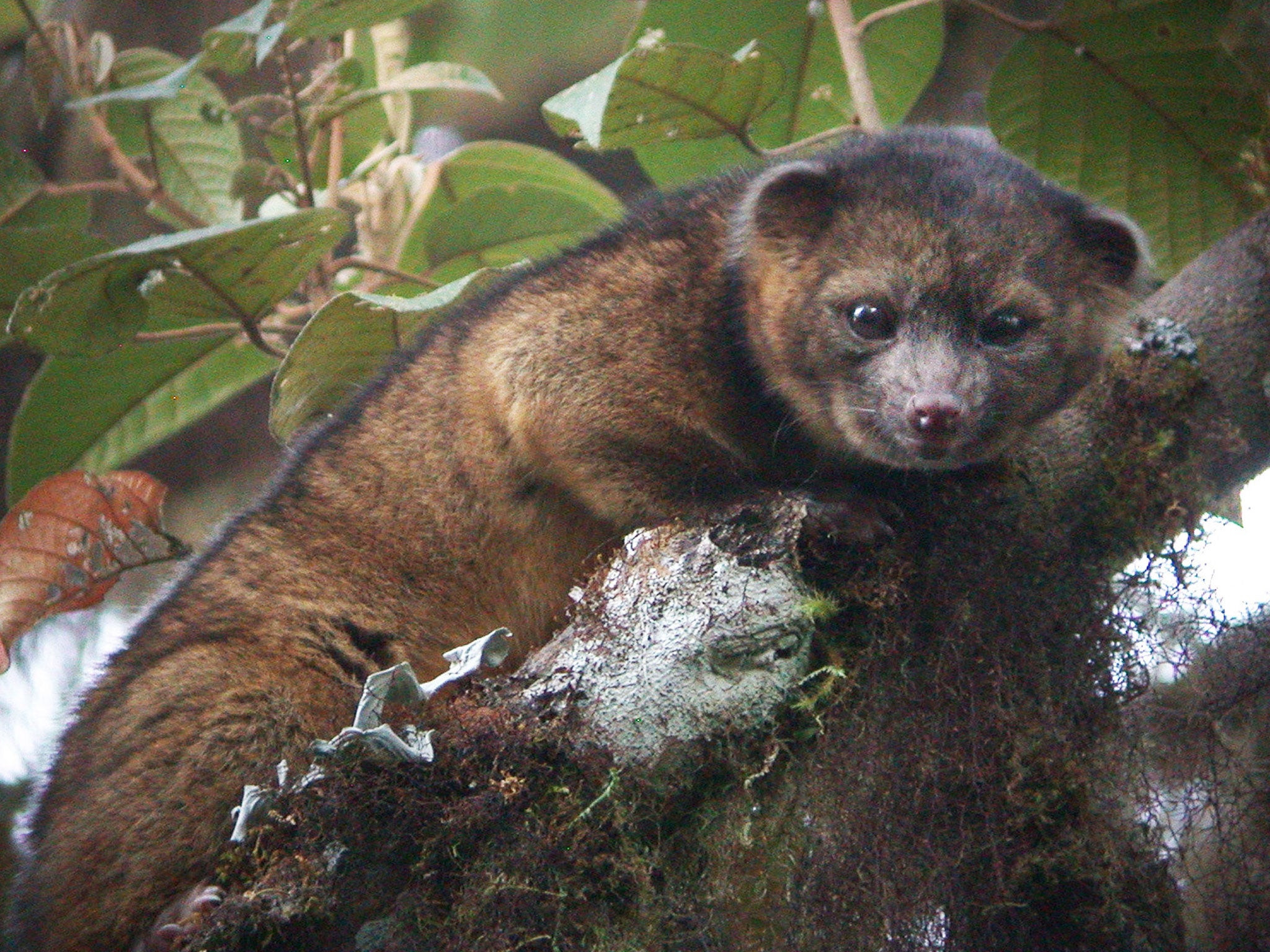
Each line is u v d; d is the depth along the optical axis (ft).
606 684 19.80
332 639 26.61
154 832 24.09
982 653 21.75
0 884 32.58
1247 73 27.58
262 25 28.53
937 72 48.03
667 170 34.76
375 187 35.29
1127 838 21.95
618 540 26.68
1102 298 24.99
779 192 25.25
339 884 19.21
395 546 27.14
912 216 24.30
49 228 28.53
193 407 34.81
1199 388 23.48
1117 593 22.80
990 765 21.17
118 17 44.73
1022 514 23.00
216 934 19.13
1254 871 22.25
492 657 20.04
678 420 25.26
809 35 33.53
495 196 33.53
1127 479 23.27
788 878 20.30
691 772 19.71
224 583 27.25
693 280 25.88
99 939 24.00
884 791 20.72
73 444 33.91
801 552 21.42
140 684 25.89
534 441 25.86
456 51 55.31
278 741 25.30
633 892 19.26
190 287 27.27
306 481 28.04
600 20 55.26
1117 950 21.39
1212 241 30.81
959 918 21.03
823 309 24.75
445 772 19.47
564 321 25.98
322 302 32.04
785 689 20.10
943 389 22.82
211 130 34.60
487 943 18.85
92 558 28.04
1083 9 29.35
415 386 27.84
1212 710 22.66
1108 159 31.09
